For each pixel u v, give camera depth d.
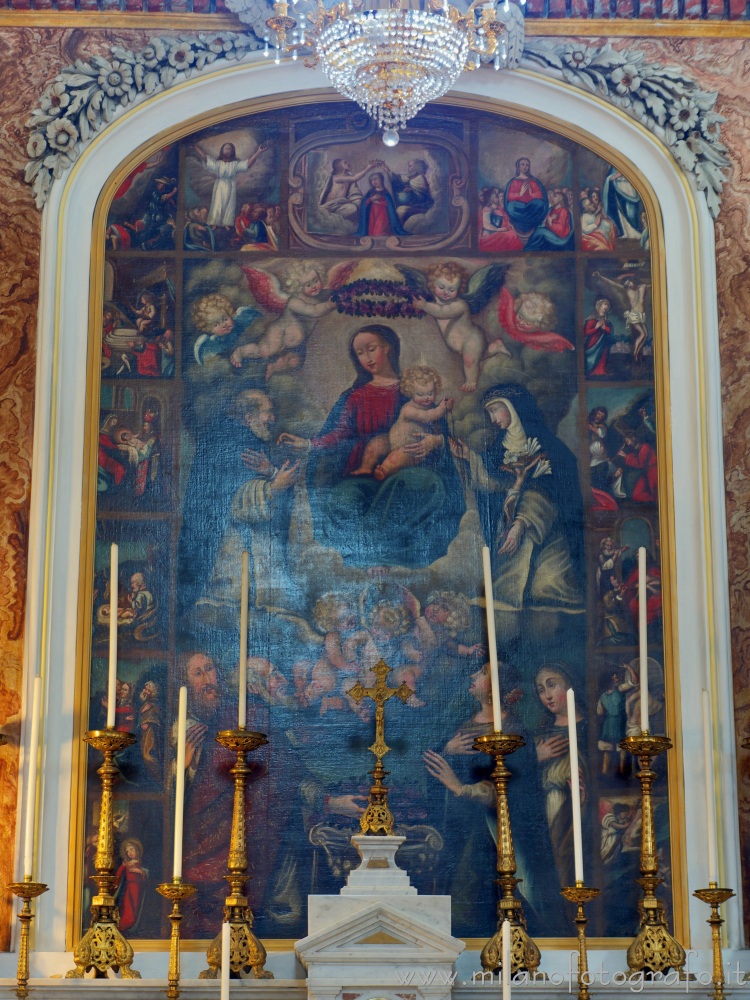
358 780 6.60
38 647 6.55
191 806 6.55
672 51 7.48
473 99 7.51
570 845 6.56
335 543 6.90
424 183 7.45
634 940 6.19
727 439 6.97
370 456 7.02
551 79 7.45
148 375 7.06
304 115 7.49
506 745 6.37
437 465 7.01
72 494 6.82
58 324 6.98
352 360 7.14
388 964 5.91
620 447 7.05
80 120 7.24
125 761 6.58
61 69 7.32
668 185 7.39
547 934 6.45
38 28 7.36
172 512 6.89
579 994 5.83
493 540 6.92
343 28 6.21
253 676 6.71
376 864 6.24
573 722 6.11
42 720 6.49
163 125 7.41
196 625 6.77
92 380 6.99
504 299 7.25
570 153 7.47
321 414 7.06
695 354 7.09
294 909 6.42
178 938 5.89
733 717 6.64
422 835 6.54
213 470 6.96
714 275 7.19
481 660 6.77
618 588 6.88
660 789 6.63
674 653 6.74
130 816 6.52
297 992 5.96
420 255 7.32
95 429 6.95
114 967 6.02
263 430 7.03
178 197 7.34
